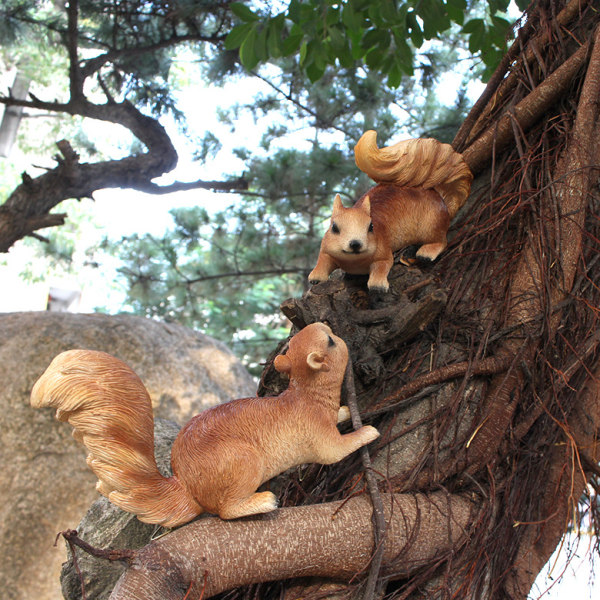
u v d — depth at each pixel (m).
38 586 4.69
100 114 6.20
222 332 8.72
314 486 2.16
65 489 4.94
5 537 4.73
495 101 2.69
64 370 1.63
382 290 2.18
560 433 2.23
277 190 6.48
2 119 12.58
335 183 6.50
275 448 1.77
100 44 6.48
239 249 7.70
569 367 2.16
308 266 7.16
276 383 2.42
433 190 2.40
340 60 3.97
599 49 2.36
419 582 1.92
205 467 1.72
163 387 5.43
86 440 1.65
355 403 2.03
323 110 6.73
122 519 2.33
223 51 6.35
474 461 2.07
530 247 2.29
